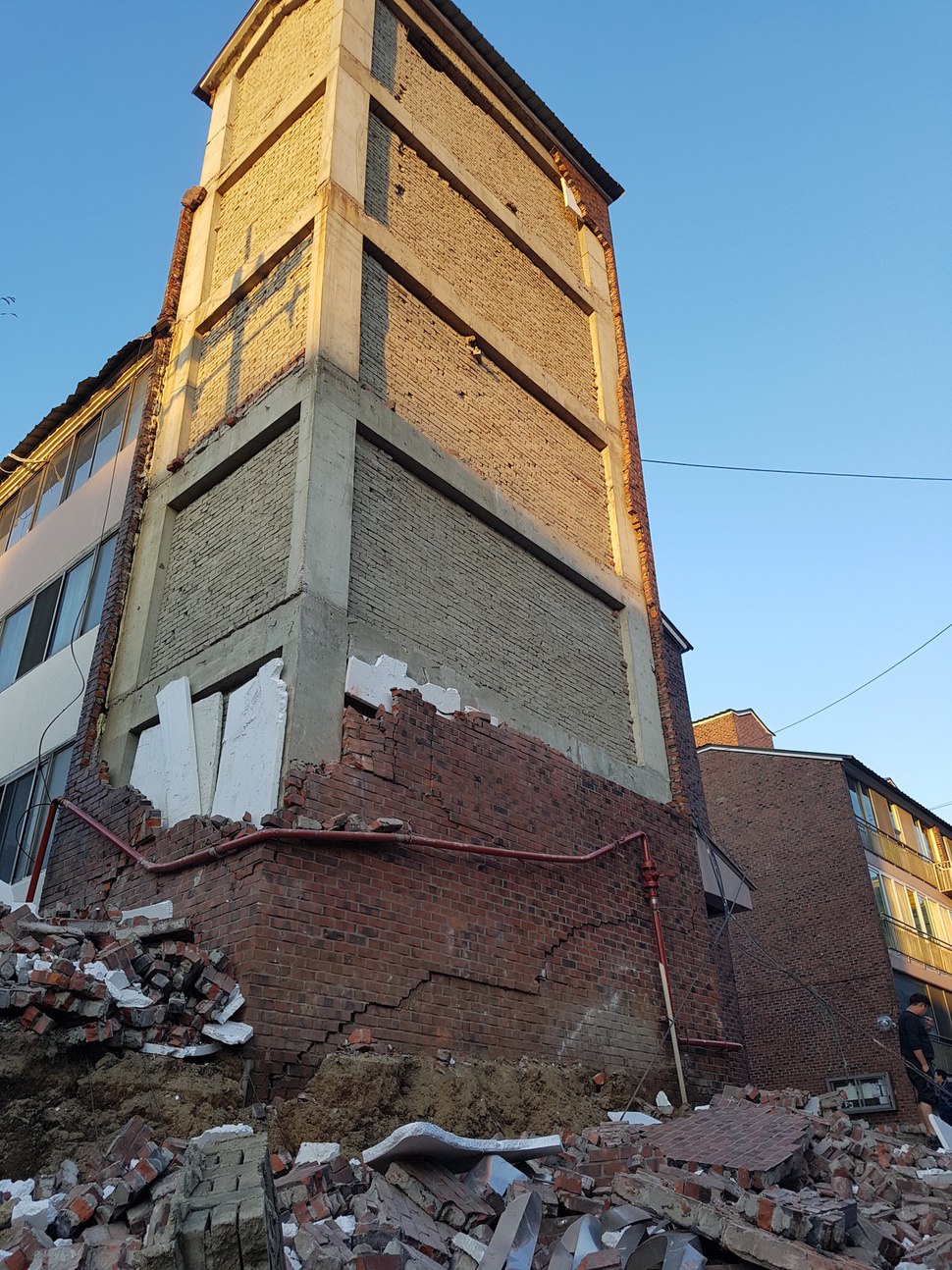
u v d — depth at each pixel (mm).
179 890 6820
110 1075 5168
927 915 24047
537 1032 7523
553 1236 4918
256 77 12852
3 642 12172
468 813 7855
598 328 13508
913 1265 4938
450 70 12891
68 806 8422
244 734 7254
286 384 8969
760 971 22469
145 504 10125
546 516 10938
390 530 8742
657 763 10703
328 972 6285
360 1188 5020
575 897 8531
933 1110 9203
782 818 23734
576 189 14578
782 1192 5309
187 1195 3592
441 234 11328
